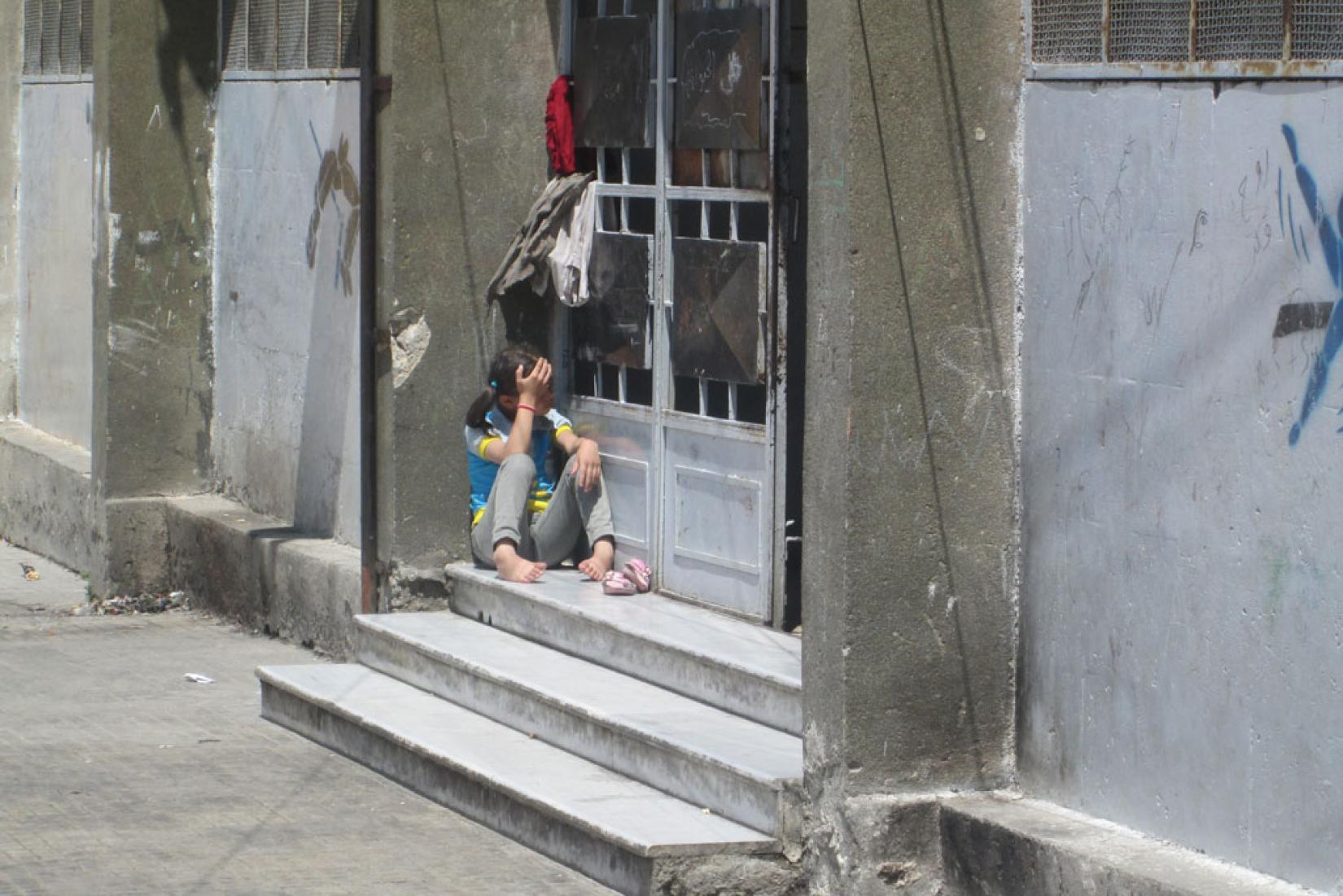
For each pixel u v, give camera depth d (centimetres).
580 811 707
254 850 734
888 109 654
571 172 969
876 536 662
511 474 938
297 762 867
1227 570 585
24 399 1614
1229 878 574
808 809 679
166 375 1290
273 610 1142
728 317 845
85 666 1079
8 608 1279
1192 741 601
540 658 867
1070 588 653
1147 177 615
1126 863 591
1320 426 551
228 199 1270
